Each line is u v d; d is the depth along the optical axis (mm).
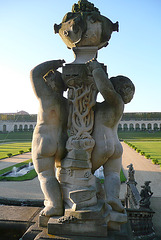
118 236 3445
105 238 3293
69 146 3885
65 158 3947
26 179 18469
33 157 3955
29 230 3574
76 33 4121
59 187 3785
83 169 3773
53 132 3965
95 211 3387
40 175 3869
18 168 23547
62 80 4188
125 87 4047
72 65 3908
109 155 3971
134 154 36156
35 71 3938
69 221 3385
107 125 4020
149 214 7371
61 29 4344
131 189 10477
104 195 4273
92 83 3959
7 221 4043
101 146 3945
